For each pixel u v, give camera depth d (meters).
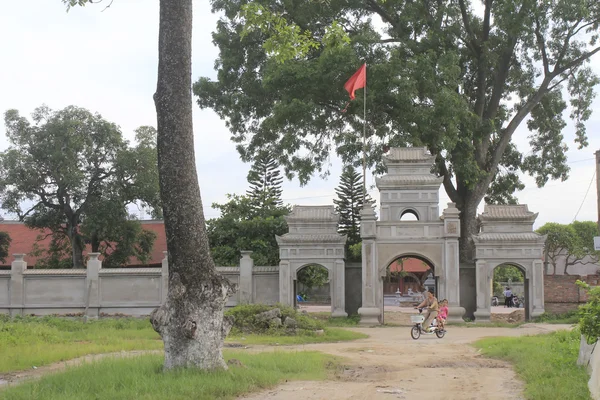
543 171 45.22
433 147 38.12
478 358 18.38
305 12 37.22
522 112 41.91
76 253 46.41
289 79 36.12
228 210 46.62
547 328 29.20
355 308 36.03
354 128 39.19
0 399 10.84
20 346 19.38
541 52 40.94
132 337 24.17
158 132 13.75
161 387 11.60
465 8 40.44
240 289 34.94
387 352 20.17
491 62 40.12
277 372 14.27
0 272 34.59
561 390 11.62
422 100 37.28
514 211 35.31
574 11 37.31
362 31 37.88
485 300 34.56
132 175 45.84
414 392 12.73
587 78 42.62
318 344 23.16
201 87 42.06
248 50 41.28
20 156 44.00
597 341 12.12
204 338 13.34
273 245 42.59
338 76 35.75
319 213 35.53
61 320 28.56
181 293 13.34
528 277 34.53
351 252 59.06
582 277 42.84
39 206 46.06
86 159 45.28
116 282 34.75
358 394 12.38
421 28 39.31
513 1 36.38
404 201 35.28
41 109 44.69
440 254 34.25
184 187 13.56
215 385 11.84
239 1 39.81
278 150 42.12
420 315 25.66
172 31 13.72
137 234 48.19
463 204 41.34
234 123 42.97
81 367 13.77
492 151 43.38
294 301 34.62
